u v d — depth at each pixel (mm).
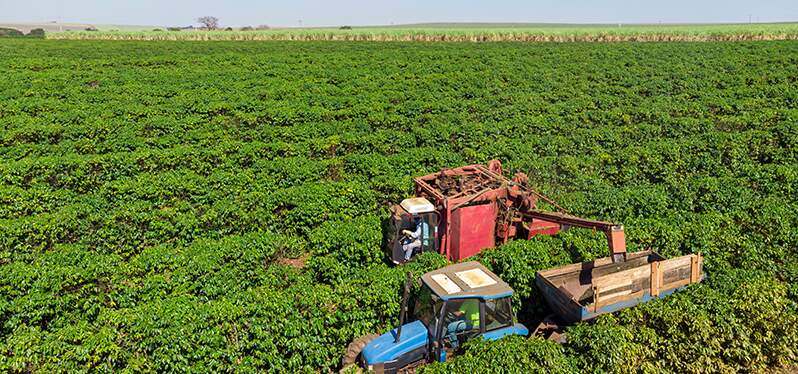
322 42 96875
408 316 16672
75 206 24375
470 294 13859
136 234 22766
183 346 14516
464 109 43188
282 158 31188
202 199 26312
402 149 34375
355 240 20812
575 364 13906
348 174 29578
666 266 16062
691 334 14789
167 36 110250
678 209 24328
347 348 15625
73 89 49469
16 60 65375
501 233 20016
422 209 18484
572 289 17328
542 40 94562
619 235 16891
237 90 49688
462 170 21703
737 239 19766
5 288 17578
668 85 49719
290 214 24141
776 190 26391
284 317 15875
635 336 14719
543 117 39969
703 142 32750
